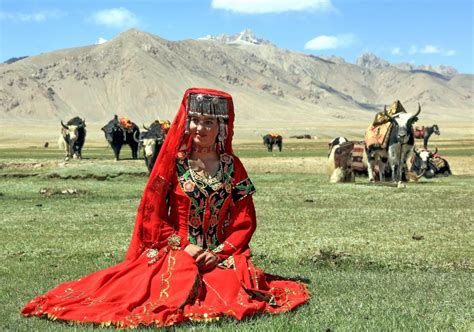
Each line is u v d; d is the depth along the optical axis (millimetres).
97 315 6457
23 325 6496
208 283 6875
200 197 7328
